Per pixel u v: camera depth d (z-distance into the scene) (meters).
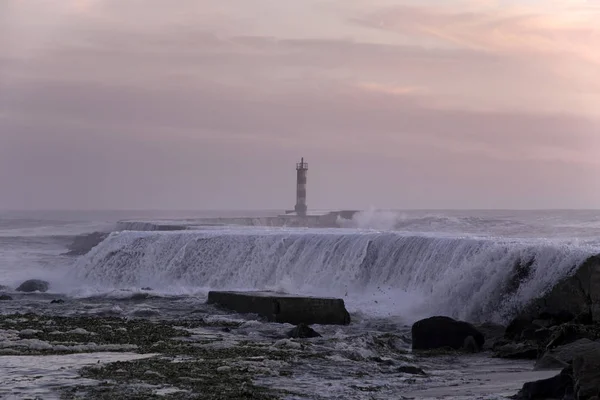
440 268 52.34
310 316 43.47
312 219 153.00
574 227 135.50
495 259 45.47
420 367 29.73
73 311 47.50
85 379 24.08
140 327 38.47
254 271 63.41
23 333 35.28
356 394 23.50
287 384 24.64
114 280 67.62
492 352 34.00
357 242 59.28
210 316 44.97
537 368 28.80
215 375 25.23
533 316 41.12
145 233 70.56
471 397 22.94
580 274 40.69
